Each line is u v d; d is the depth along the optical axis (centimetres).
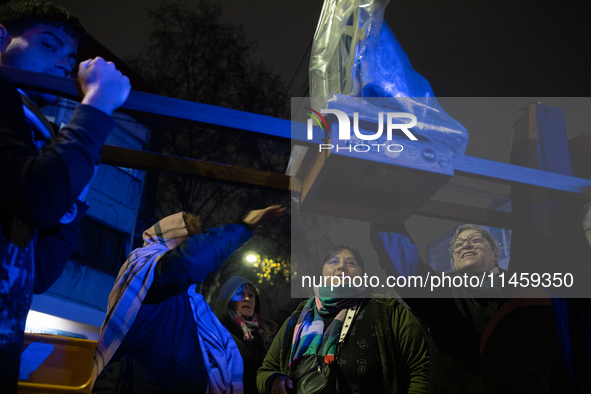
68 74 124
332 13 175
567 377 164
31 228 93
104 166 1007
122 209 1045
